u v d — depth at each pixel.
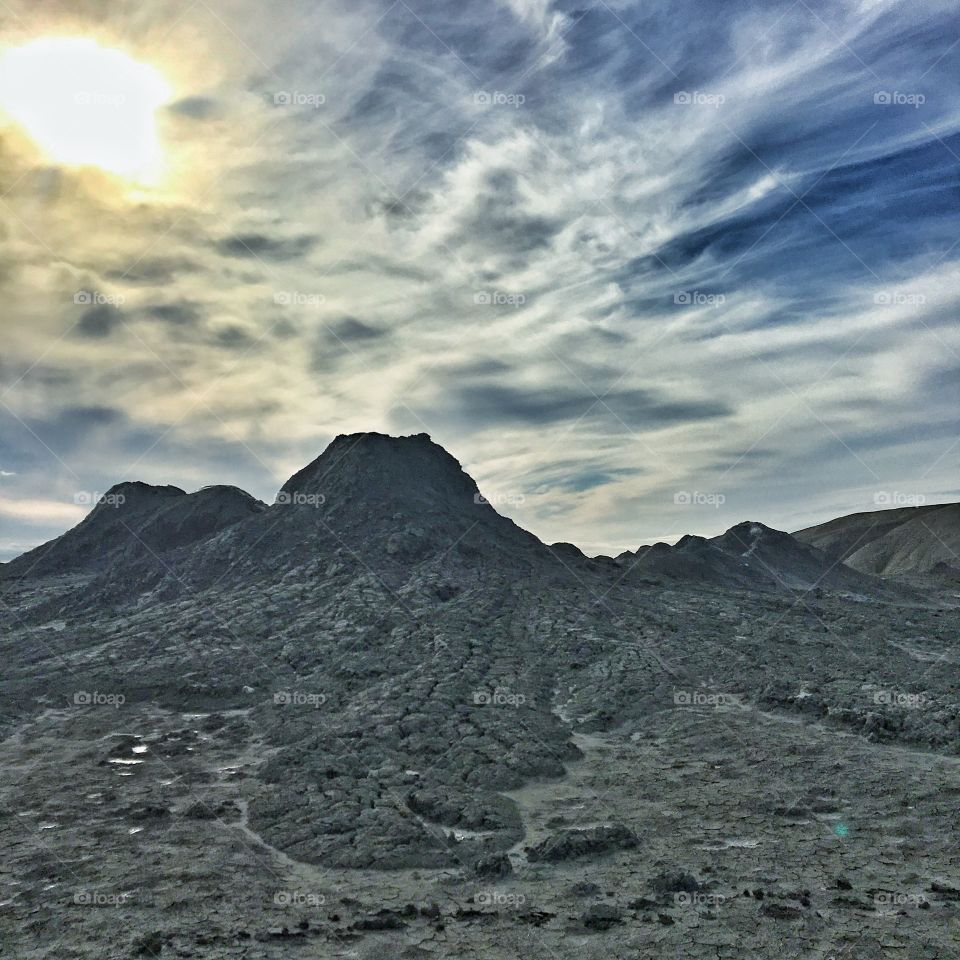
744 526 166.00
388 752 44.19
